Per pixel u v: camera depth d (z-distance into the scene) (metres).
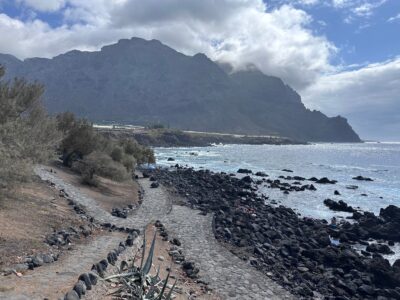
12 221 13.99
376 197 50.50
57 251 12.33
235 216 28.95
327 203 43.31
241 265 16.89
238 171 74.88
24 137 19.55
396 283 19.52
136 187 38.22
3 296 7.72
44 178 25.16
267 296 13.79
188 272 14.58
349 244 27.94
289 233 27.62
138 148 56.09
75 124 36.38
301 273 18.84
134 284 9.94
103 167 34.31
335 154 167.62
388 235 30.27
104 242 14.56
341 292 16.88
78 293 8.51
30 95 24.98
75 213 18.92
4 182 15.47
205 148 191.62
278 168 88.31
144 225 20.62
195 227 22.47
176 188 43.41
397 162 118.94
